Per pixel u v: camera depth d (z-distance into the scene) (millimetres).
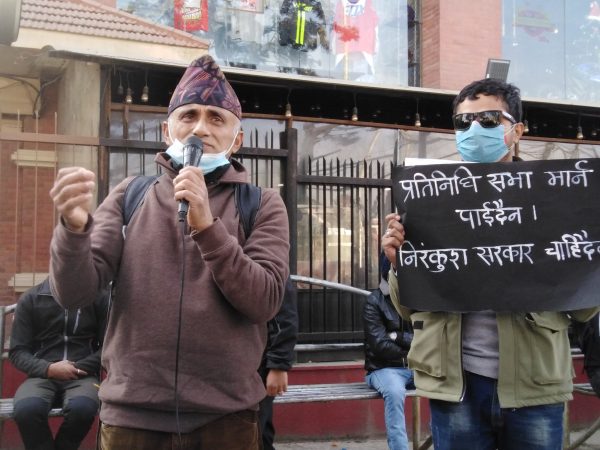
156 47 5695
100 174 5078
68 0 5703
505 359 2461
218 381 1957
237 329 1997
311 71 7191
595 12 8273
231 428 1996
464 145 2770
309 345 5570
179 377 1924
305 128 5832
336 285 5043
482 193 2664
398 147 6090
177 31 5891
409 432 5762
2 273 5117
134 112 5250
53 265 1858
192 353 1933
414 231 2680
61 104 5742
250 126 5625
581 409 6102
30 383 4059
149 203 2090
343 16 7387
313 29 7230
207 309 1948
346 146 5934
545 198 2635
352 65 7371
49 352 4203
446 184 2691
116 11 5832
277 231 2154
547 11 8062
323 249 5770
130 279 1985
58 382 4098
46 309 4227
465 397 2520
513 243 2611
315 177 5750
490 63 6391
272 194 2248
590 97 8117
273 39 7074
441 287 2602
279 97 5672
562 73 8047
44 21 5410
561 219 2617
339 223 5828
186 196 1853
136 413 1933
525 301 2523
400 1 7641
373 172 5996
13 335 4180
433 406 2615
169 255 1993
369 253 5918
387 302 4727
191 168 1897
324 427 5543
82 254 1831
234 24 6945
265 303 1976
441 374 2539
